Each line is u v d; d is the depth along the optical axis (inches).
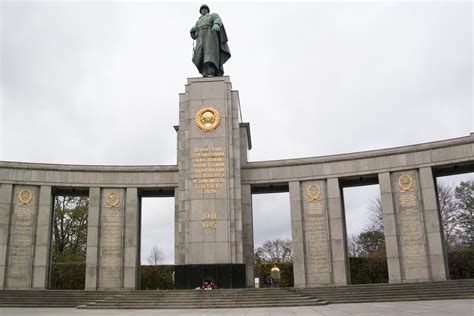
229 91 1440.7
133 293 1083.9
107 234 1381.6
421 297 1020.5
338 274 1312.7
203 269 1305.4
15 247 1330.0
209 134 1401.3
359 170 1358.3
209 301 1010.7
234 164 1391.5
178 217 1391.5
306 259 1344.7
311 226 1360.7
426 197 1285.7
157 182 1423.5
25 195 1368.1
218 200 1354.6
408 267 1272.1
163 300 1029.8
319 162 1391.5
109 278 1349.7
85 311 939.3
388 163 1336.1
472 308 765.9
